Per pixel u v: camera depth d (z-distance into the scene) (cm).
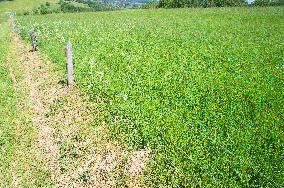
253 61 2186
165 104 1392
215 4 10869
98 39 3112
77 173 1054
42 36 3462
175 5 11550
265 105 1391
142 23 5319
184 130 1132
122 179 990
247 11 7419
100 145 1177
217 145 1030
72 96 1659
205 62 2102
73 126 1347
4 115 1492
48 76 2048
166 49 2572
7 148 1204
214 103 1396
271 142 1058
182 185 908
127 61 2123
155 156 1045
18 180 1033
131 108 1355
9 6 15438
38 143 1245
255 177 898
